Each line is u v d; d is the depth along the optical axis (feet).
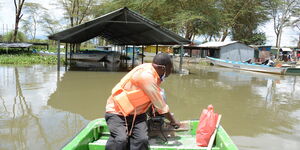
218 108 26.17
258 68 70.79
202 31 105.40
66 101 26.68
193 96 32.14
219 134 11.53
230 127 20.07
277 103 29.68
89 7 132.46
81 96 29.40
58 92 31.37
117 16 55.98
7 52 85.51
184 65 92.22
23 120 19.98
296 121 22.26
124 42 113.70
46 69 57.41
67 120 20.26
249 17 133.08
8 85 35.17
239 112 24.77
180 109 25.14
